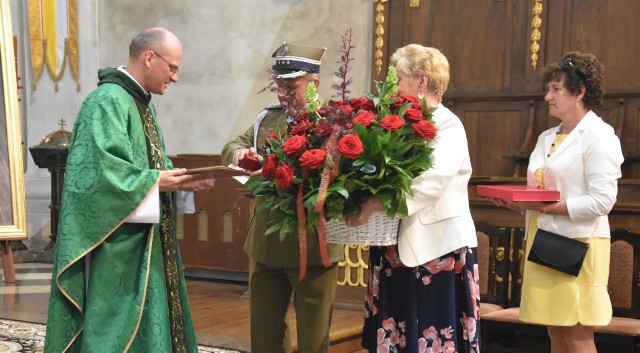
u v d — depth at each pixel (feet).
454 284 8.52
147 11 27.76
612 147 10.58
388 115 7.97
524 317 11.20
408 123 7.90
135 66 10.66
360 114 7.84
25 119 30.25
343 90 8.34
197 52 26.78
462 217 8.54
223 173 9.79
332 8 24.22
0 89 23.49
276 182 7.77
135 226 10.24
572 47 20.38
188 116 26.99
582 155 10.73
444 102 22.04
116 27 28.45
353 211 7.76
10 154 23.22
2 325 16.48
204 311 18.69
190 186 10.11
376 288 8.71
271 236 10.23
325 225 8.11
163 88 10.89
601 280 10.87
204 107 26.71
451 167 8.21
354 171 7.72
